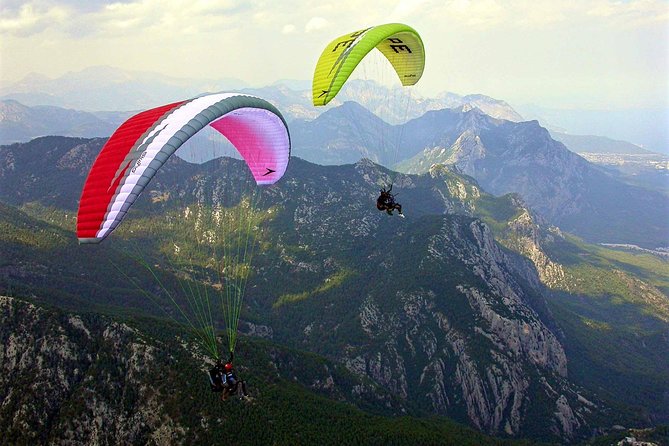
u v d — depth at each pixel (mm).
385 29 36188
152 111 27125
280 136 34844
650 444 88250
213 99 27719
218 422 67000
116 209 21891
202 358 77125
